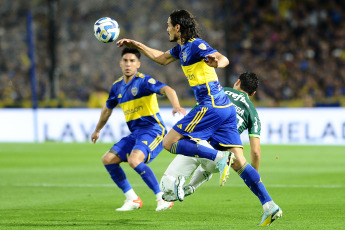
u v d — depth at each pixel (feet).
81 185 110.63
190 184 69.46
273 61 277.23
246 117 70.79
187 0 288.71
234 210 78.38
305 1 297.12
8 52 284.20
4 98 270.05
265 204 62.80
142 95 80.64
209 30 283.79
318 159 158.92
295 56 279.49
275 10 294.66
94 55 279.69
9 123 229.86
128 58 81.10
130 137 81.66
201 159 63.82
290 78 270.26
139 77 80.89
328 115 210.18
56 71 238.27
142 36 285.43
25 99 270.46
